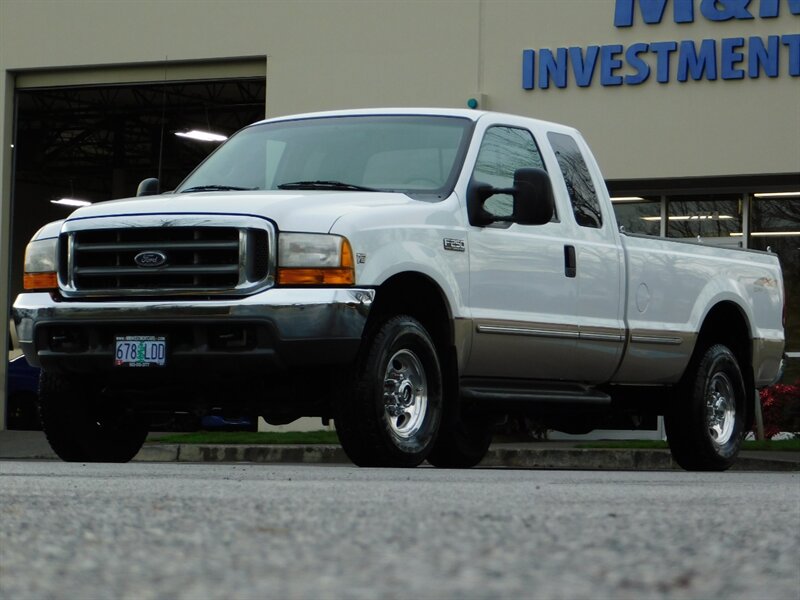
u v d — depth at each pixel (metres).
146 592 2.07
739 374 10.68
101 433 8.78
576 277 9.11
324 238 7.50
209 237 7.69
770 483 6.21
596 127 18.61
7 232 22.00
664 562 2.55
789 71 17.81
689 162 18.20
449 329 8.15
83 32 21.61
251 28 20.64
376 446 7.66
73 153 40.62
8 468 7.12
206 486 5.04
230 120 35.88
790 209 19.03
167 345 7.72
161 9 21.19
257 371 7.55
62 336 8.08
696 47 18.17
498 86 19.17
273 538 2.95
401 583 2.19
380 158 8.75
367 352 7.64
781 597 2.14
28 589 2.11
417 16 19.67
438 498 4.34
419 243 7.94
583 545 2.83
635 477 7.08
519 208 8.43
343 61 20.09
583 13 18.73
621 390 10.11
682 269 10.10
